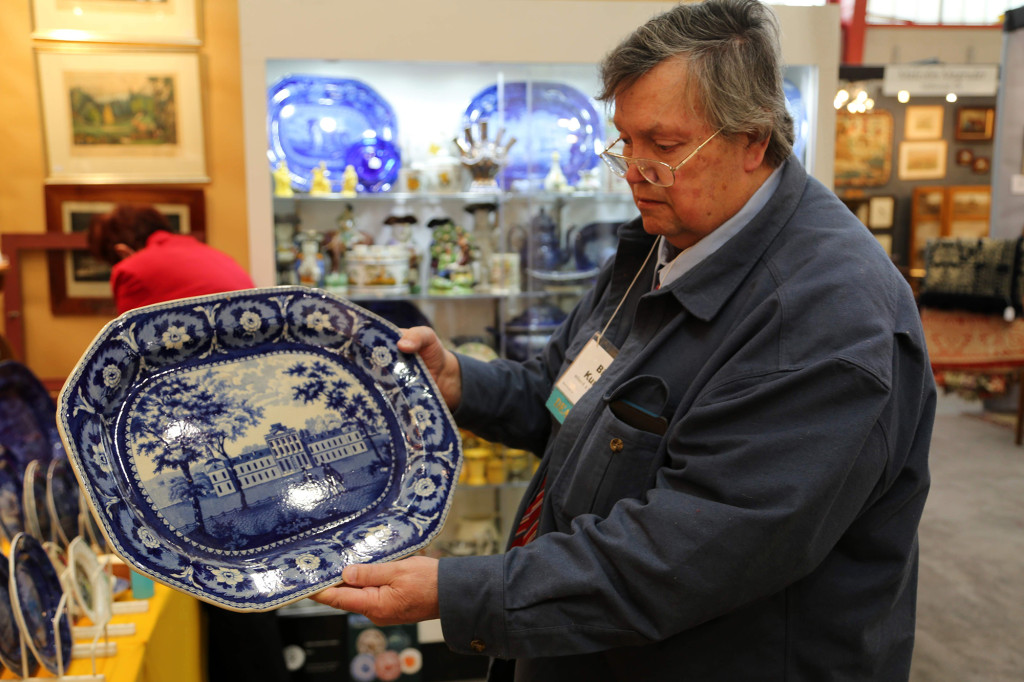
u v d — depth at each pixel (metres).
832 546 0.89
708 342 1.01
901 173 7.25
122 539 0.81
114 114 2.85
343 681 2.56
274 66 2.48
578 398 1.21
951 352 4.66
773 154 1.00
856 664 0.98
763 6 0.95
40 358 2.93
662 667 0.99
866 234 0.99
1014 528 3.55
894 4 8.02
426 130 2.72
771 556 0.85
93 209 2.87
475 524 2.85
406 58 2.34
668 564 0.85
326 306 1.12
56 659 1.17
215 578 0.85
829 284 0.90
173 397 1.00
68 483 1.52
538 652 0.90
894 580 0.99
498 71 2.56
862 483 0.87
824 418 0.85
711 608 0.87
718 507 0.85
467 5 2.35
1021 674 2.45
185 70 2.86
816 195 1.04
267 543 0.95
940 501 3.89
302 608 2.56
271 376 1.07
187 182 2.91
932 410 0.99
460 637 0.90
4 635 1.13
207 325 1.04
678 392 1.02
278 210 2.58
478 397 1.29
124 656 1.28
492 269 2.72
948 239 4.64
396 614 0.90
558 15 2.39
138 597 1.44
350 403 1.10
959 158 7.25
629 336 1.13
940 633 2.69
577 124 2.69
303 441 1.04
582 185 2.71
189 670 1.80
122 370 0.96
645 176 0.97
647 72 0.93
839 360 0.84
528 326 2.72
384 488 1.04
